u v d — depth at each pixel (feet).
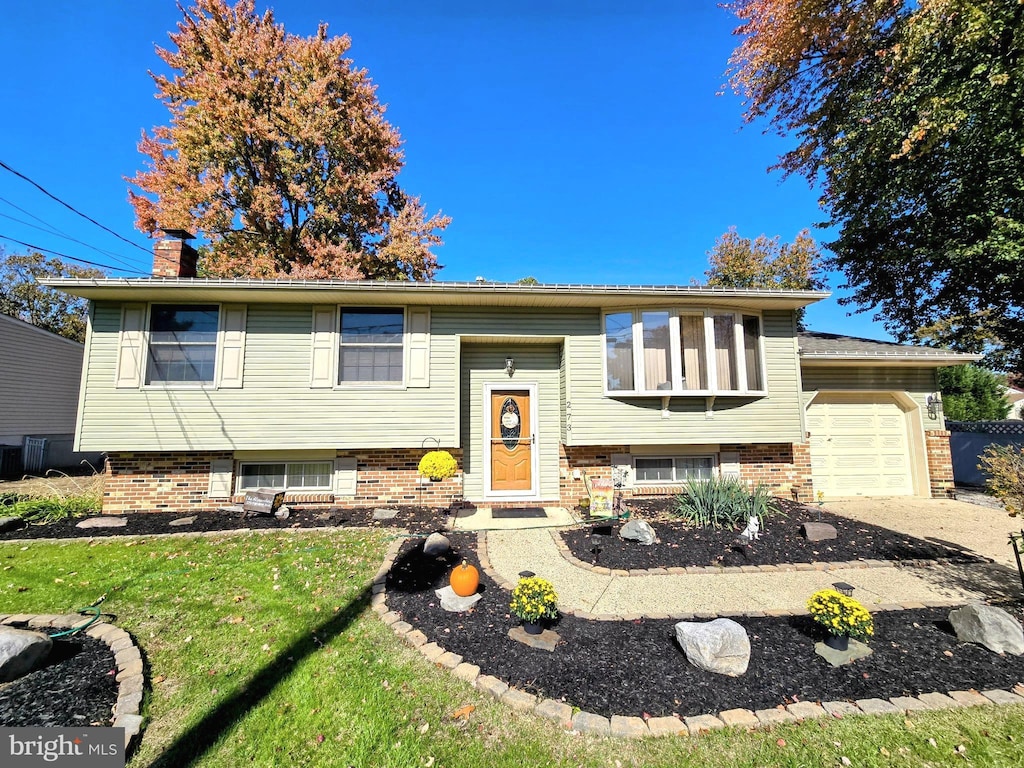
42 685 9.98
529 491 28.50
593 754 8.38
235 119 53.11
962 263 37.42
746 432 27.89
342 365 26.32
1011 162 31.86
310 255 59.93
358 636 12.45
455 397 26.76
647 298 26.25
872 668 10.96
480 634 12.47
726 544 20.20
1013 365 53.26
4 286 80.12
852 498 31.27
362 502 26.96
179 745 8.54
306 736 8.82
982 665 11.09
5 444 46.98
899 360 30.63
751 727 8.95
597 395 27.40
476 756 8.36
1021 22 28.35
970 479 40.32
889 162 38.45
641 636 12.46
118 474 25.46
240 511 25.05
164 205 52.24
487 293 25.02
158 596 14.70
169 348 25.27
